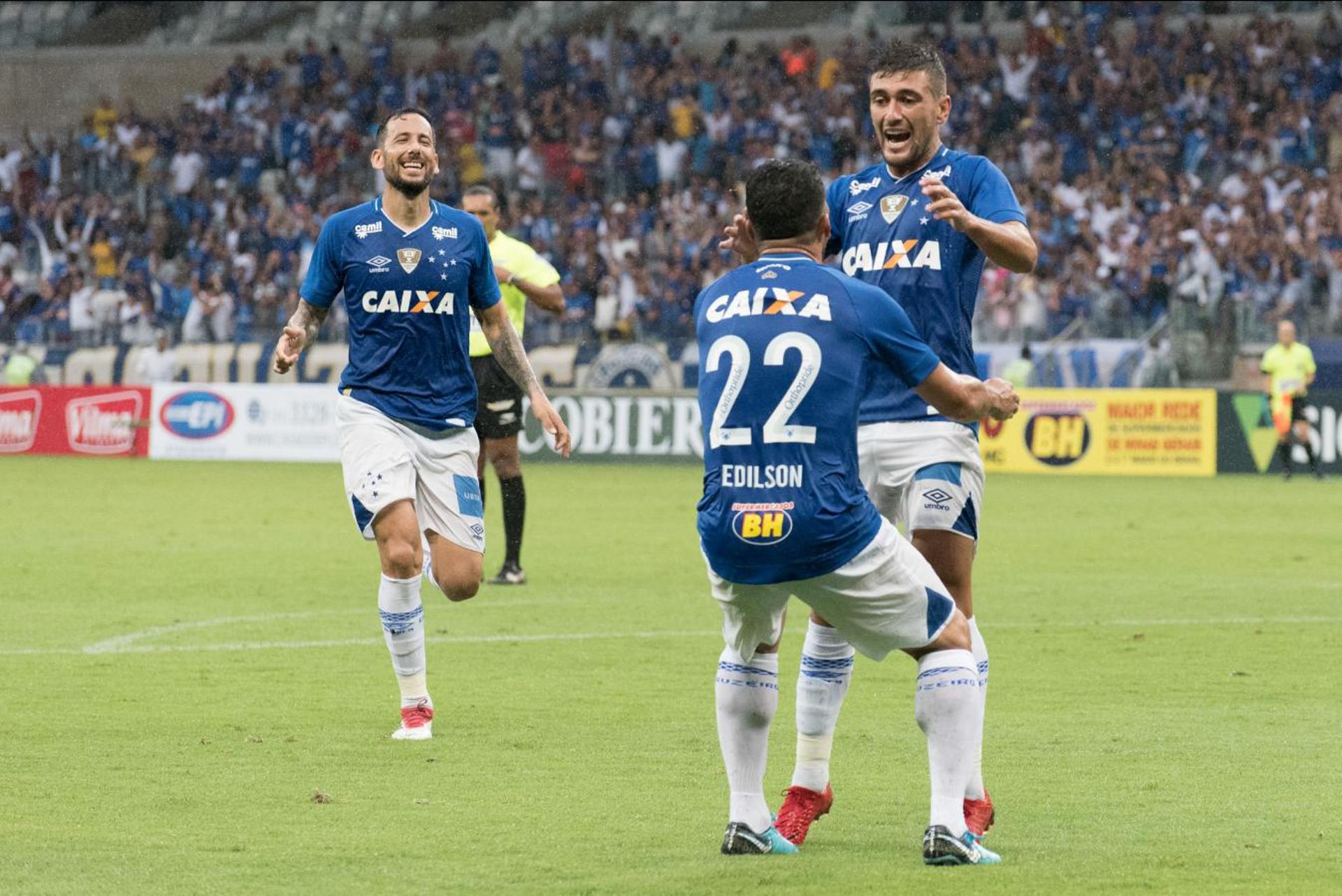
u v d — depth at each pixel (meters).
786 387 11.63
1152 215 75.69
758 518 11.60
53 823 13.29
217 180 91.81
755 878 11.62
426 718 17.09
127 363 75.50
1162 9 87.44
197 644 23.50
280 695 19.52
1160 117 80.69
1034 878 11.59
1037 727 17.56
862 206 14.49
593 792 14.49
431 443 17.89
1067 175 80.25
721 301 12.08
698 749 16.39
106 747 16.44
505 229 82.31
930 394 12.04
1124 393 64.75
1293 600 28.52
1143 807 13.90
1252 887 11.35
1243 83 81.00
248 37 107.12
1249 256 71.06
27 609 27.30
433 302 17.75
